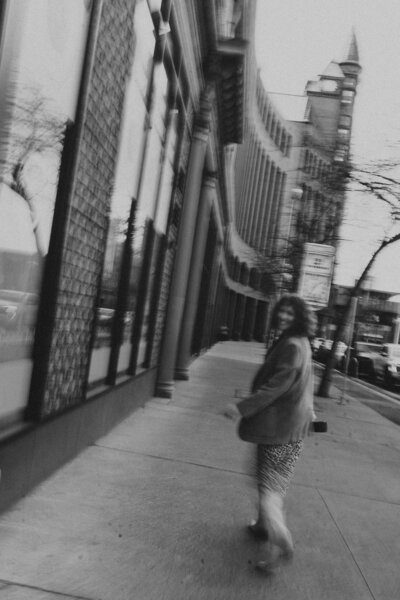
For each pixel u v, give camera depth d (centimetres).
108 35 570
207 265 2412
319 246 1405
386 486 751
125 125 688
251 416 452
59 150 498
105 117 593
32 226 466
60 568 393
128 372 934
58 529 452
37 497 506
